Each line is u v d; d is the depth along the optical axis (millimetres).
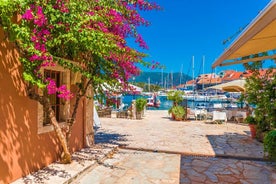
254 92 8695
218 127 12125
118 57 4977
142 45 5871
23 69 4234
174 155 6809
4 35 4016
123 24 5484
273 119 6996
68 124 5621
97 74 5293
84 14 4117
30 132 4691
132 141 8359
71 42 4219
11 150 4199
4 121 4059
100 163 5859
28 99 4621
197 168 5613
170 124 13102
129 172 5270
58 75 5797
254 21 2498
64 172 4836
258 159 6371
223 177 5035
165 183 4664
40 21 3600
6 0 3238
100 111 15969
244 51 4750
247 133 10352
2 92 4023
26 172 4586
